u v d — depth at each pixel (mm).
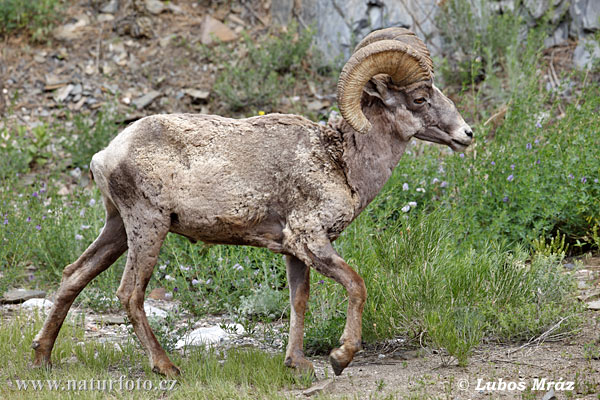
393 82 15500
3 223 25172
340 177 15289
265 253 21922
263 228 15422
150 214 15336
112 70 39438
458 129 15812
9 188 27594
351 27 38906
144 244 15422
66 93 38125
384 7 39344
